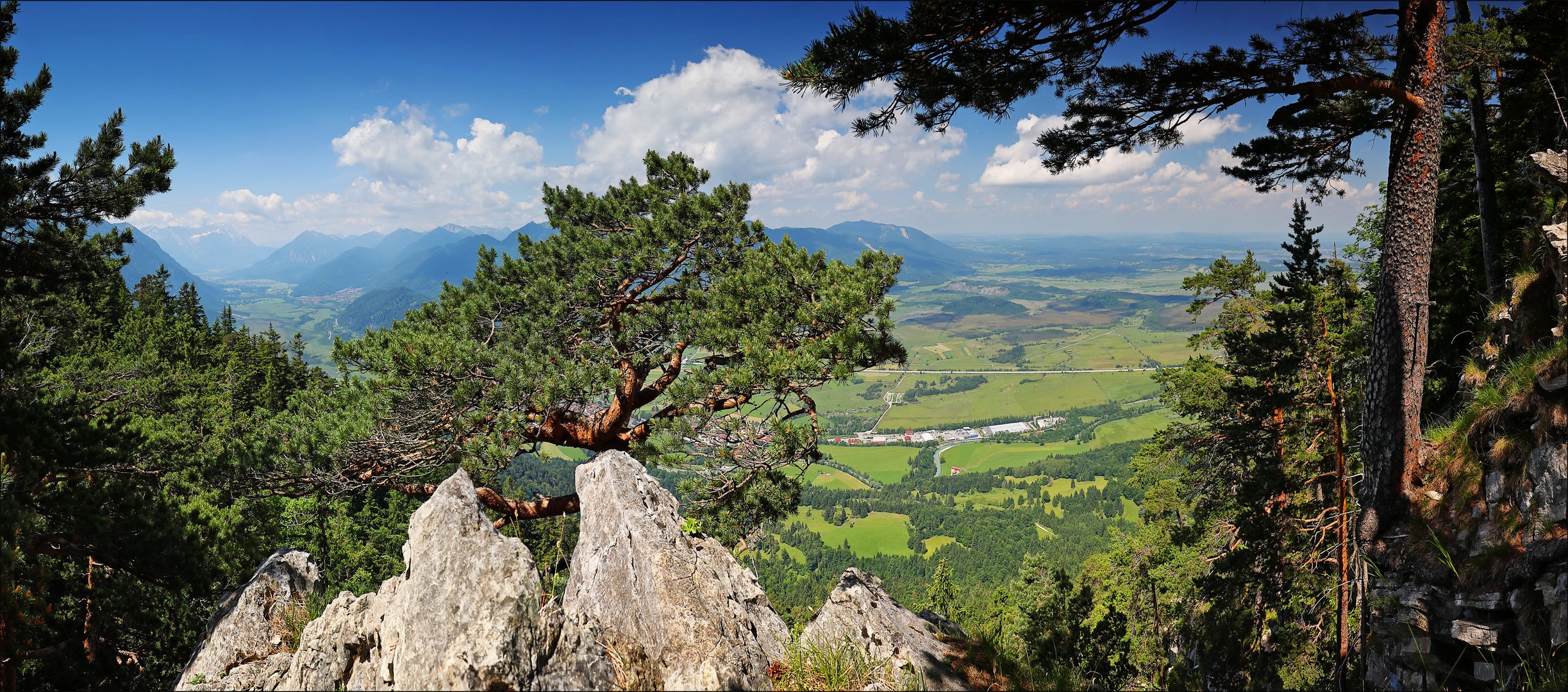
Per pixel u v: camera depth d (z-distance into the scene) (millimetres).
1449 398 15000
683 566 5922
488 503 14391
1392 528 9750
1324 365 18188
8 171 11094
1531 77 13242
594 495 6887
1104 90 9367
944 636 7199
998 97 8727
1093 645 20531
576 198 18484
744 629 5797
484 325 16344
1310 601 16609
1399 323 9609
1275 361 18625
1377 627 9617
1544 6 12562
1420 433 9734
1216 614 20812
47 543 12703
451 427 13891
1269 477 18922
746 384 13547
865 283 14414
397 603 5406
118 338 56562
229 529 16094
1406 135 9375
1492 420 8852
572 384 13680
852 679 5871
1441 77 9102
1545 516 7742
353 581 31141
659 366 16250
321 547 31531
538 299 16047
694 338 15297
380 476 14125
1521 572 7758
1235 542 21969
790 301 15297
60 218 12250
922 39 7965
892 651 6512
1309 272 21062
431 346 13508
